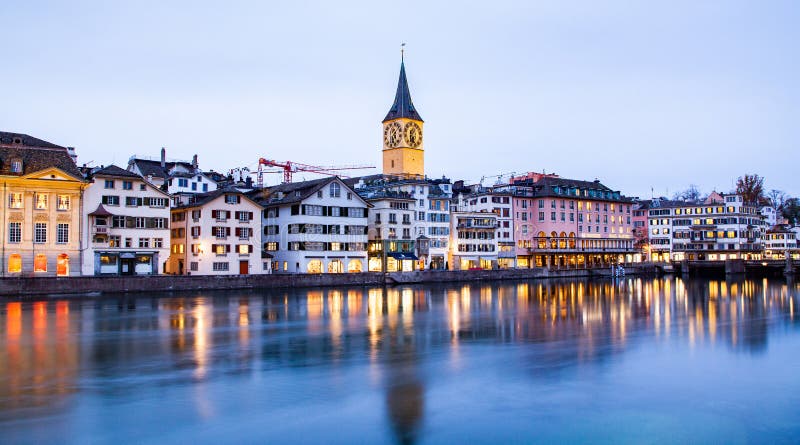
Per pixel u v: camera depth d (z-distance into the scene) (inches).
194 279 3415.4
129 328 2015.3
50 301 2819.9
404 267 4768.7
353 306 2741.1
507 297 3267.7
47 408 1109.7
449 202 5128.0
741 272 6058.1
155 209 3651.6
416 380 1304.1
